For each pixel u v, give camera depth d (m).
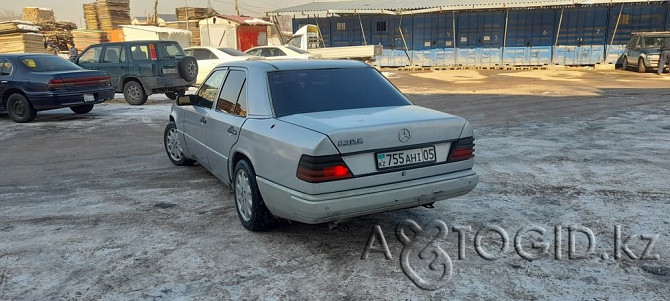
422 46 25.69
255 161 3.71
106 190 5.35
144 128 9.38
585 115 9.98
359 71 4.43
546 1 21.86
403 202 3.42
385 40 26.22
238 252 3.65
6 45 23.67
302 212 3.28
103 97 10.70
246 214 4.02
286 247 3.72
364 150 3.26
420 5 24.84
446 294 2.99
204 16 35.41
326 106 3.88
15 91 9.99
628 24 23.52
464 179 3.62
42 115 11.28
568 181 5.32
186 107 5.50
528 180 5.39
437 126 3.52
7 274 3.36
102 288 3.14
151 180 5.73
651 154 6.49
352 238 3.88
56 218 4.45
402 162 3.40
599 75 20.11
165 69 12.65
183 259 3.54
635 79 18.02
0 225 4.29
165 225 4.23
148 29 26.73
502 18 24.61
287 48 19.02
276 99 3.87
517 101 12.55
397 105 4.06
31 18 34.31
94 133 8.91
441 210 4.47
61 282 3.23
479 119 9.84
